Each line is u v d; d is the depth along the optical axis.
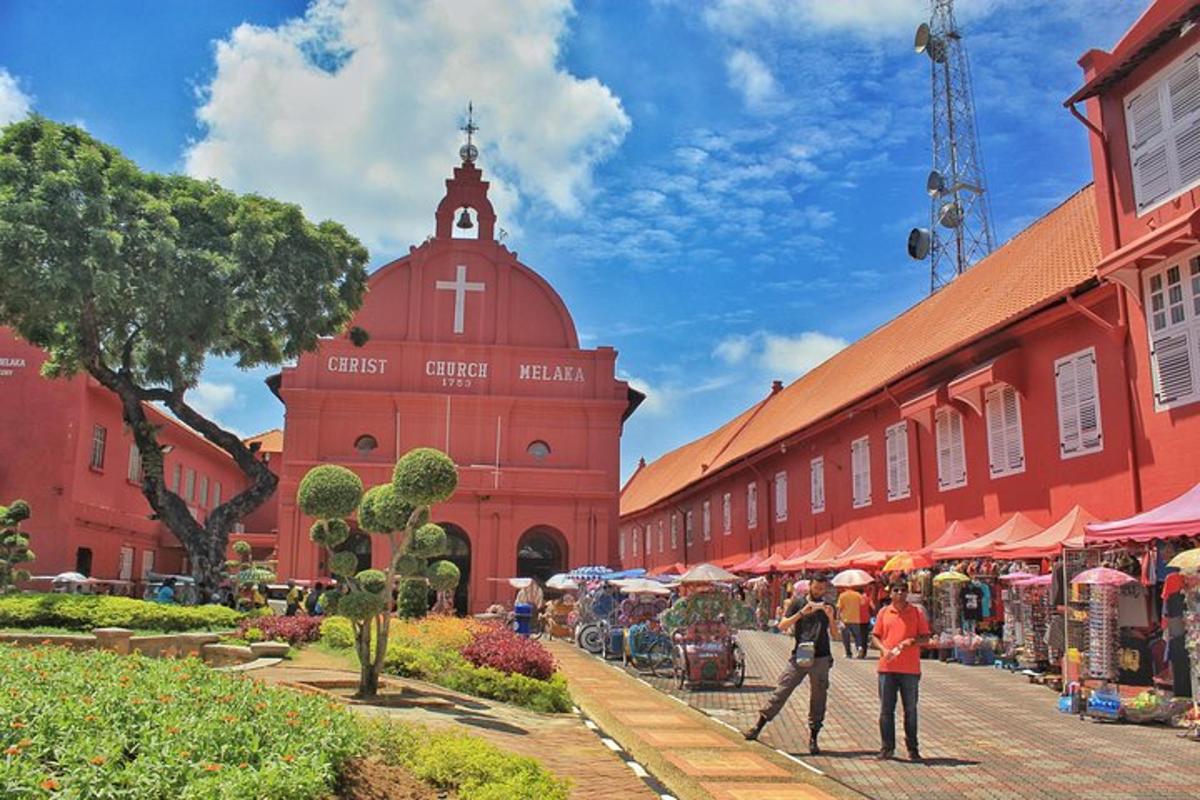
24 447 26.94
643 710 13.48
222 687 7.48
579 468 36.44
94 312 20.81
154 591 30.33
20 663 7.79
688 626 16.36
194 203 21.86
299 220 23.28
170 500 21.58
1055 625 15.33
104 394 28.72
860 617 20.20
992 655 18.06
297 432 35.38
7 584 19.45
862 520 25.27
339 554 12.36
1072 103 16.05
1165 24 13.95
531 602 29.95
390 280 37.62
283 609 27.97
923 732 11.40
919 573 20.62
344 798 6.29
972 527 19.92
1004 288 21.44
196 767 5.30
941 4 33.97
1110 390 15.81
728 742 10.85
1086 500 16.31
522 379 36.97
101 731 5.66
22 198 19.11
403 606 22.78
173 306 20.28
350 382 36.19
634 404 39.75
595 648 24.08
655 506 49.75
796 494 30.22
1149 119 14.82
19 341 27.39
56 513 26.61
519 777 7.20
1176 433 14.21
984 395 19.56
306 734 6.49
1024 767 9.45
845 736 11.24
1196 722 11.11
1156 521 12.40
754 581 30.98
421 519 12.57
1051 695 14.24
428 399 36.03
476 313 37.56
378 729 7.93
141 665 8.61
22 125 20.38
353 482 12.51
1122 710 12.02
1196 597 11.54
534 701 13.30
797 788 8.52
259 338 22.84
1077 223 20.25
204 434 22.34
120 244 19.27
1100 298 16.03
